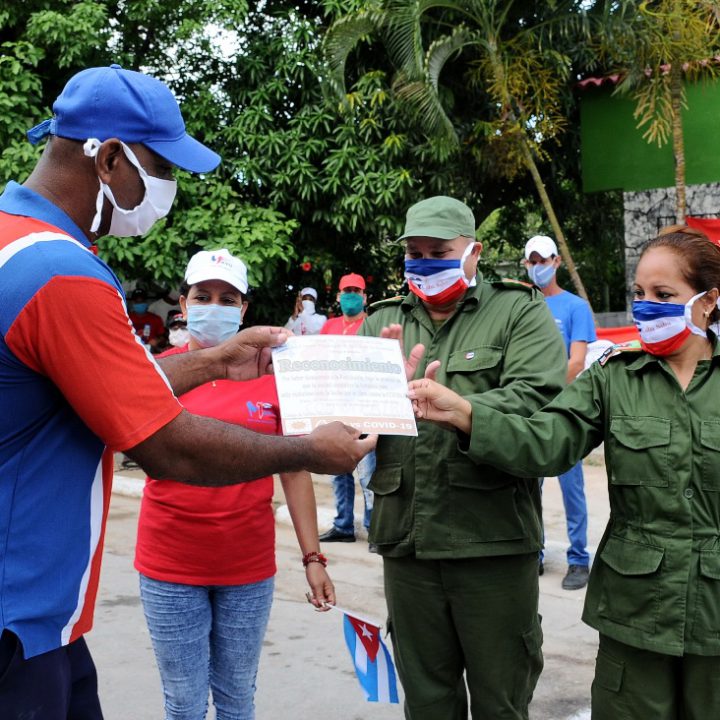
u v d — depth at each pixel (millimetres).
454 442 2467
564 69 9242
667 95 8188
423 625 2578
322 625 4645
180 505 2531
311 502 2863
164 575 2557
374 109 9531
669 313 2133
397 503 2570
